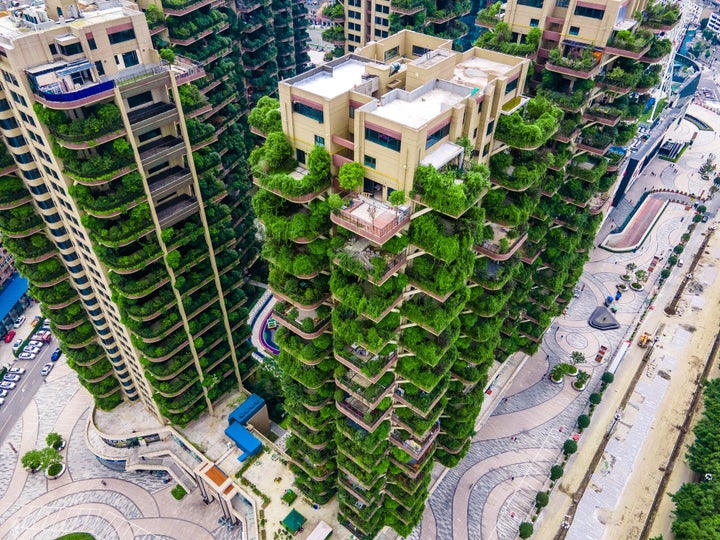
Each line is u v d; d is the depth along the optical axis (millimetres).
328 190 55500
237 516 84625
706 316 128375
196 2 95375
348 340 57594
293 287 58906
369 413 64188
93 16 63250
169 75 63750
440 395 66500
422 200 48812
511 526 87375
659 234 152750
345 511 77500
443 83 55969
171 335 80875
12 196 68500
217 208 80188
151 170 70562
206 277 79750
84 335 85812
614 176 92812
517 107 61156
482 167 52812
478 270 69312
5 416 105375
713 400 100938
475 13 157375
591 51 75250
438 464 92062
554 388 110188
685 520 86062
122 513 90062
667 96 186375
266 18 131375
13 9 60469
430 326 57156
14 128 62594
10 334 122375
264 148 56938
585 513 90625
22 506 90875
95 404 96812
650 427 104188
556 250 89688
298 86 55688
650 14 81375
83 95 57094
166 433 94250
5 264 129250
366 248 53812
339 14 134750
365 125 49000
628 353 118500
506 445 99188
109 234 65688
